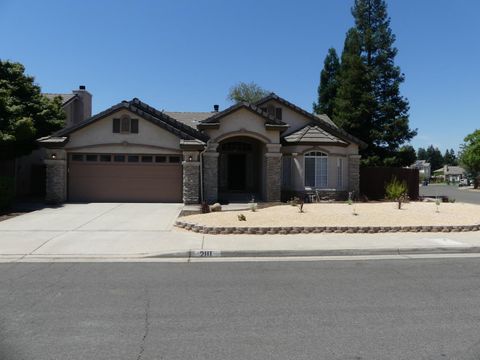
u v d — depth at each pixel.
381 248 11.05
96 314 6.16
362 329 5.61
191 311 6.32
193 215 15.88
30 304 6.61
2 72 22.39
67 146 21.61
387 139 34.56
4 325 5.70
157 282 7.99
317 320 5.95
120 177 22.02
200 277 8.41
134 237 12.48
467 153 59.66
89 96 34.06
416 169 28.53
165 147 22.00
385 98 35.44
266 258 10.41
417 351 4.93
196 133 23.25
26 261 9.88
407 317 6.08
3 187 17.56
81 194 21.91
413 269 9.19
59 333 5.42
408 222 14.20
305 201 23.86
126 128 21.95
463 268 9.30
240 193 25.89
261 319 5.98
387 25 36.19
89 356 4.76
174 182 22.14
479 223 14.30
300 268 9.27
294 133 25.16
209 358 4.72
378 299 6.95
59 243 11.63
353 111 34.44
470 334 5.44
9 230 13.52
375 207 17.38
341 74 37.22
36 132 21.56
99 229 13.77
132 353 4.84
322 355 4.81
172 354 4.82
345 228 13.26
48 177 21.09
